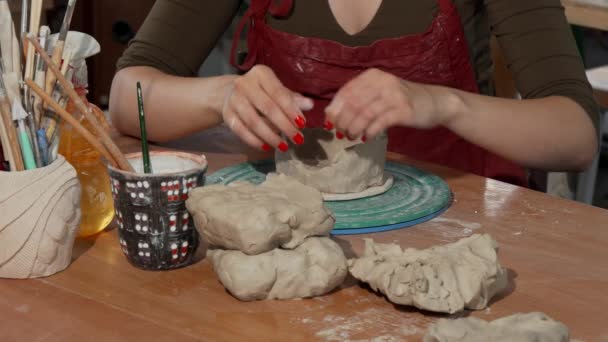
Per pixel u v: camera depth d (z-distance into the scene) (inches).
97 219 45.4
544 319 35.0
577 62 64.4
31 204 39.5
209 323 36.4
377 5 71.3
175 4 69.7
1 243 39.7
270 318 36.9
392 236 46.2
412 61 70.2
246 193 41.1
